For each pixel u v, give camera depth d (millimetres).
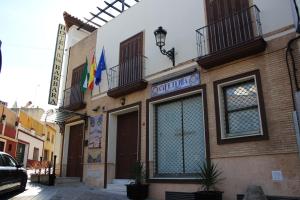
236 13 9641
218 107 9312
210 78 9781
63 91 16812
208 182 8492
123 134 12969
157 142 11188
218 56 9320
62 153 15797
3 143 24828
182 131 10484
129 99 12445
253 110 8750
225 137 9031
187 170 10023
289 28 8391
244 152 8375
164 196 9945
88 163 13648
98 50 15172
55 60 17250
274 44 8555
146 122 11383
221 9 10195
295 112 7613
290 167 7504
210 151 9172
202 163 9633
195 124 10180
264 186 7809
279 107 8039
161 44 10938
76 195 10289
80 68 16281
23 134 29438
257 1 9234
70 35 17984
